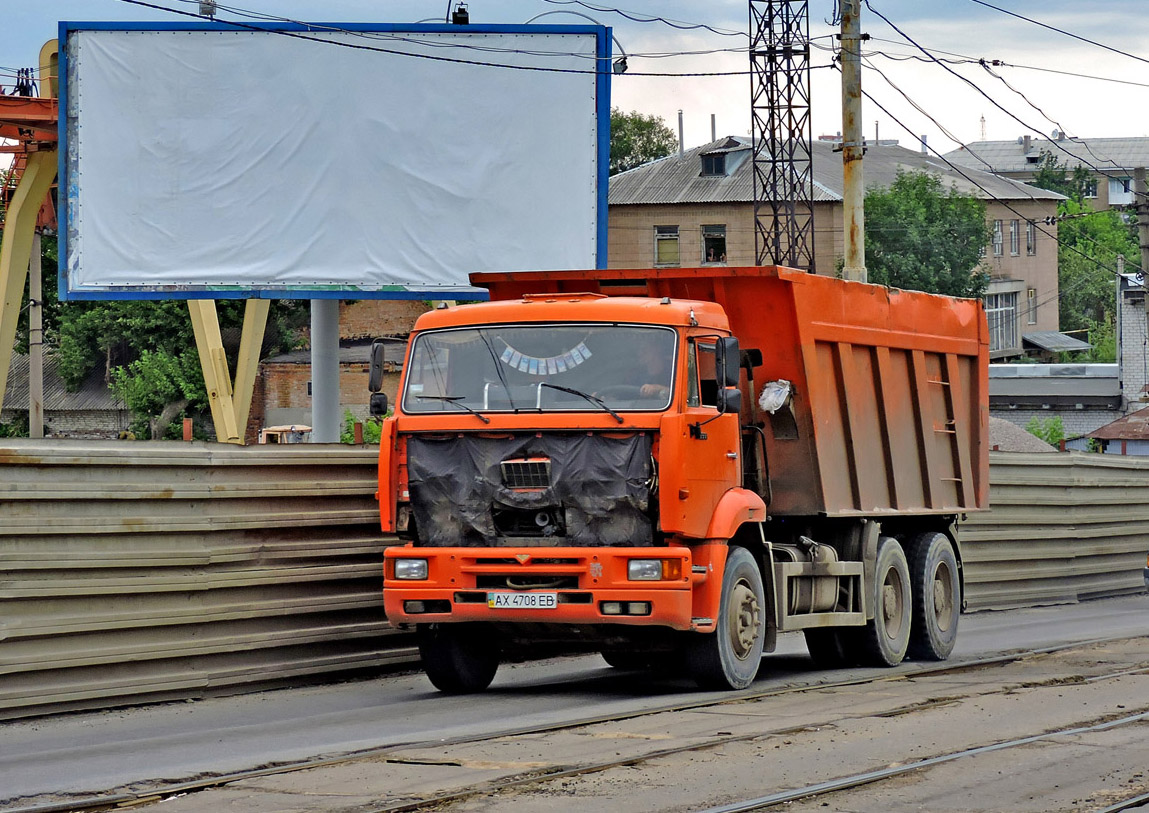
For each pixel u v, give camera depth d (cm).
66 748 1521
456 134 4050
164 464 1888
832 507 2198
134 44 4022
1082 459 4144
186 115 4034
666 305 1858
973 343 2734
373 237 4053
